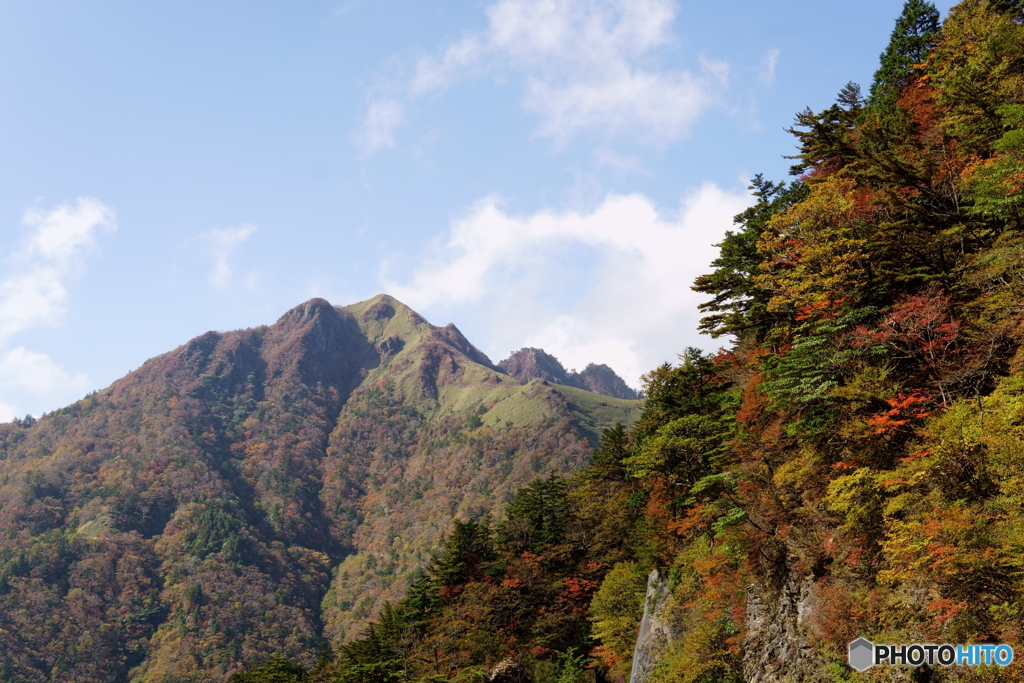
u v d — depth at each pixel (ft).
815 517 93.50
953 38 118.01
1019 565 55.88
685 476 147.84
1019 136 81.30
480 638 220.84
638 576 186.80
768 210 139.74
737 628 105.60
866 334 83.56
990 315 74.54
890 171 98.48
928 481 69.21
